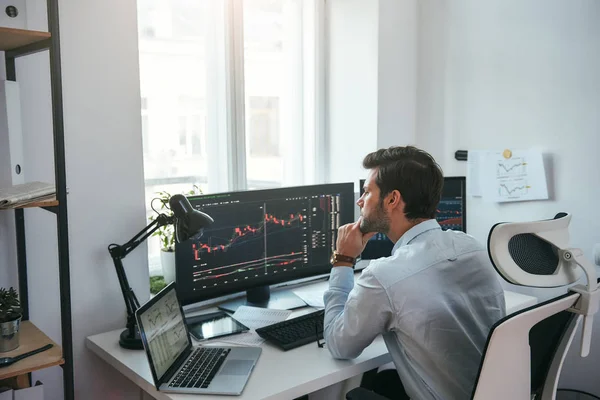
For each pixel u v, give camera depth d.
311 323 1.89
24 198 1.43
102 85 1.87
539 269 1.51
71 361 1.54
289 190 2.12
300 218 2.17
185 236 1.68
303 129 2.87
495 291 1.61
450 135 2.77
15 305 1.55
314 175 2.87
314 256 2.23
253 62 2.63
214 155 2.54
